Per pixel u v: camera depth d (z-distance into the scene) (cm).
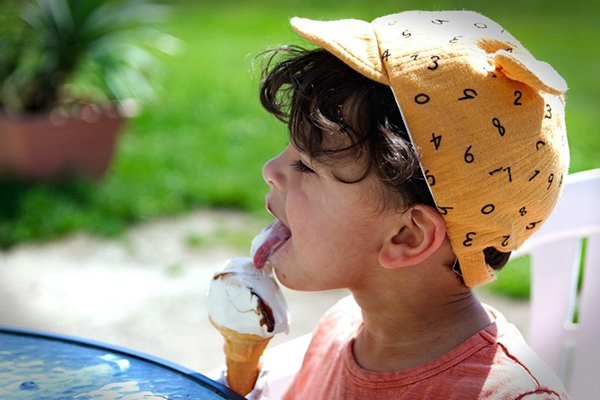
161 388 152
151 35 735
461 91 138
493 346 152
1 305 477
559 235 238
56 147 641
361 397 161
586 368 239
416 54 141
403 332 159
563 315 241
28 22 671
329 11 1388
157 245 564
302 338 212
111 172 673
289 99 160
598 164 674
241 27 1309
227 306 154
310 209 151
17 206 594
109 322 463
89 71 688
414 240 148
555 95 141
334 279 155
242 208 630
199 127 808
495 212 142
